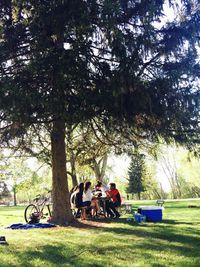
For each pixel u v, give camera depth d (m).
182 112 13.14
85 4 11.93
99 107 12.64
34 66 12.05
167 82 12.43
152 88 12.43
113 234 11.38
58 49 12.31
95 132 15.77
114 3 11.66
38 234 11.28
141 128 14.30
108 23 11.69
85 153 19.33
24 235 11.04
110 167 41.62
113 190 16.59
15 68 12.93
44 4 12.44
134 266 7.72
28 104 11.91
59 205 14.17
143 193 69.12
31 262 7.87
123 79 11.93
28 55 13.16
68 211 14.16
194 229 12.50
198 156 15.36
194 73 13.10
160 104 12.68
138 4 12.57
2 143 14.11
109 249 9.27
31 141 15.76
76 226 13.34
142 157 17.47
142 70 12.45
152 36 12.17
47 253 8.70
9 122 12.95
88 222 14.41
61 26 12.53
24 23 12.61
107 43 12.29
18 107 11.91
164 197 71.81
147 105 12.71
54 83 12.20
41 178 26.09
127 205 18.75
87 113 12.66
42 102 11.94
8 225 14.35
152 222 14.66
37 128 14.29
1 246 9.28
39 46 12.37
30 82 12.52
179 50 13.01
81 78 12.23
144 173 60.91
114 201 16.47
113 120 13.56
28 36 12.94
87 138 17.95
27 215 16.17
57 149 14.48
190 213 19.02
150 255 8.70
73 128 14.79
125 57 11.89
